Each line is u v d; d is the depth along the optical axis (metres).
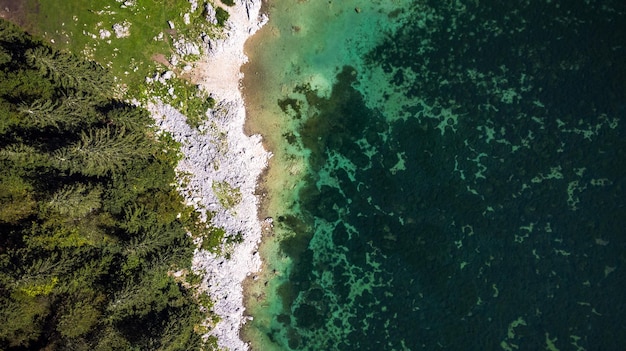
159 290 33.91
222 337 35.59
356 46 35.41
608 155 35.38
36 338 31.70
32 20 33.56
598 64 35.12
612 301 35.50
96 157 30.55
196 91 35.16
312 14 35.16
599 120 35.28
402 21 35.28
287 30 35.16
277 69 35.41
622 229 35.47
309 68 35.41
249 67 35.34
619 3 35.00
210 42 34.47
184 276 35.34
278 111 35.59
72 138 31.66
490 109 35.47
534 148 35.50
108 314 31.92
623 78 35.09
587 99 35.22
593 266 35.59
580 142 35.44
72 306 31.16
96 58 34.28
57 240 31.27
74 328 31.03
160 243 33.16
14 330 31.14
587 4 35.00
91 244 32.41
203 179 35.47
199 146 35.34
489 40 35.25
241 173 35.62
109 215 32.12
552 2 35.06
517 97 35.38
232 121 35.22
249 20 34.62
